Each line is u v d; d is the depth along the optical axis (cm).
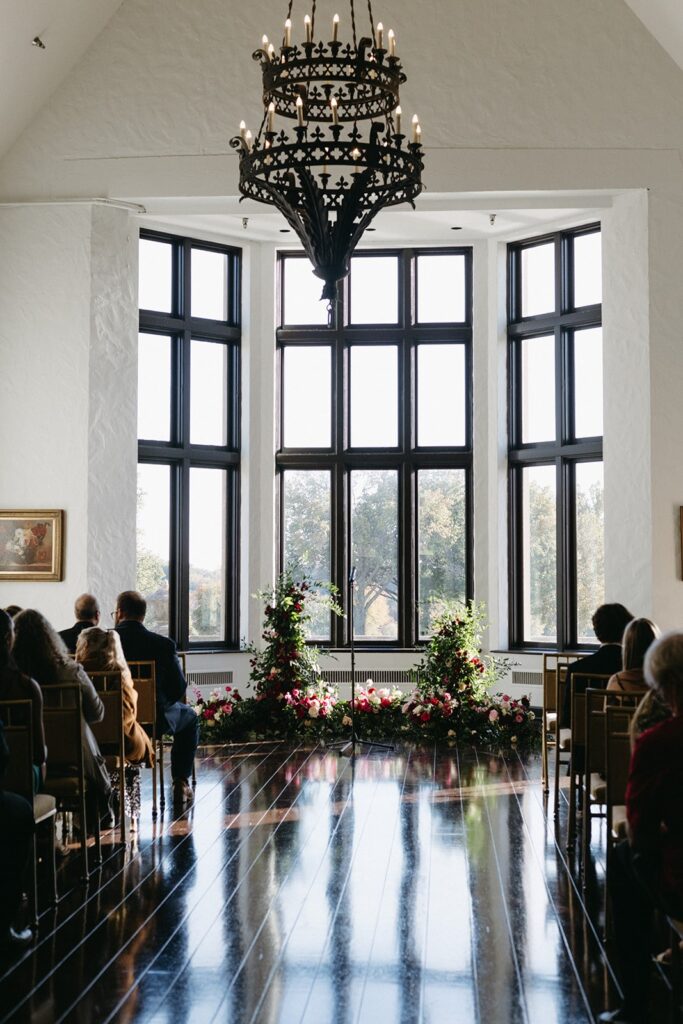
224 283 1213
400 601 1217
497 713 974
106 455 1049
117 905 495
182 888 521
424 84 1064
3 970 412
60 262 1054
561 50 1058
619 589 1045
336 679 1196
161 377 1166
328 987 397
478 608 1191
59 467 1042
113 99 1066
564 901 503
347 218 523
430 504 1229
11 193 1059
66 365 1047
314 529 1230
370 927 465
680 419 1028
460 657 1034
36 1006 376
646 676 351
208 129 1067
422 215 1114
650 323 1035
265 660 1062
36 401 1047
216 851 592
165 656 715
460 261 1232
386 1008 378
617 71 1052
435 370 1234
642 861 339
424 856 582
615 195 1064
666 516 1026
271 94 523
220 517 1208
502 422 1200
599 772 535
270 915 481
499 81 1062
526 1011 375
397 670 1190
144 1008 375
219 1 1072
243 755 909
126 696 635
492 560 1190
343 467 1224
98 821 568
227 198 1074
